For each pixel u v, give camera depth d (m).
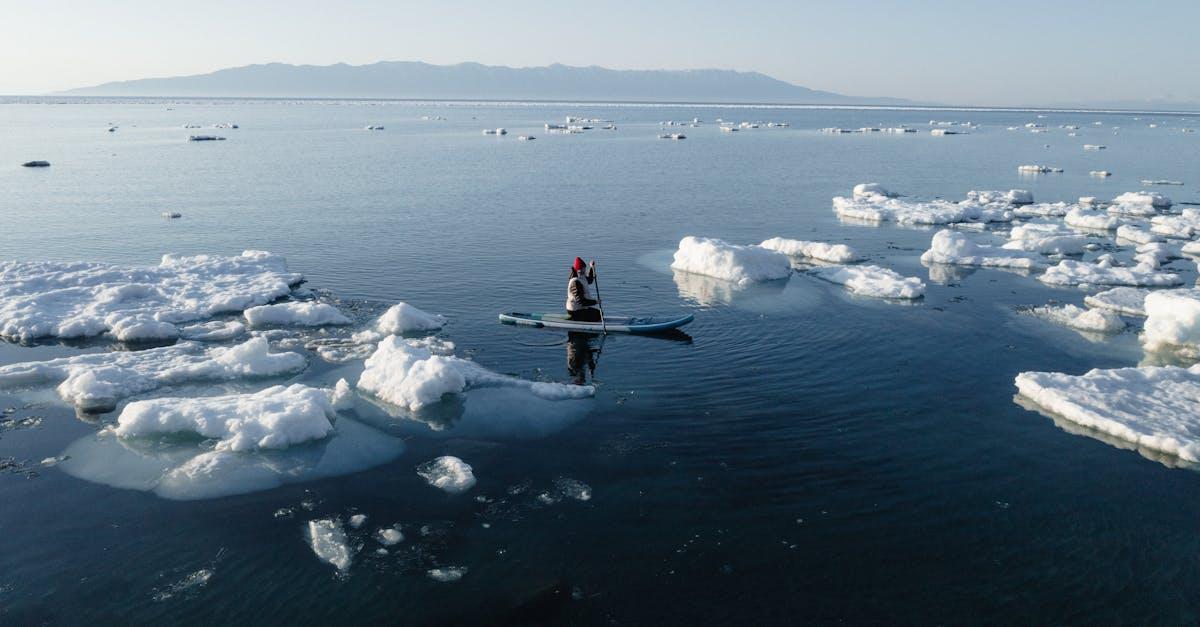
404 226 32.00
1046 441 12.70
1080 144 91.50
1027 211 37.50
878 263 26.42
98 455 11.79
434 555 9.48
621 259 26.38
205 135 89.56
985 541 9.86
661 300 21.22
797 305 20.75
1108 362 16.50
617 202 39.78
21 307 18.61
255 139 88.75
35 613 8.35
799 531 10.05
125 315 18.16
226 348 16.42
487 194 42.19
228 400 13.12
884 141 95.88
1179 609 8.57
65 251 26.62
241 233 30.22
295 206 37.22
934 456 12.15
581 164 60.75
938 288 22.88
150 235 29.70
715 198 41.78
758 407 13.98
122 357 15.64
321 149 74.12
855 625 8.28
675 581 9.02
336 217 34.09
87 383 13.79
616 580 9.03
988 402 14.30
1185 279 23.98
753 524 10.20
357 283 22.59
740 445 12.47
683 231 31.83
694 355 16.73
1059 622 8.35
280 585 8.88
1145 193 40.72
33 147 72.62
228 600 8.62
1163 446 12.27
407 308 18.28
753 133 114.19
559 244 28.70
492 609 8.52
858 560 9.44
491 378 14.91
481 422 13.19
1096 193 45.56
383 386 14.16
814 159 67.50
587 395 14.40
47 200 38.41
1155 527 10.22
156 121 134.75
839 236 31.36
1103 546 9.77
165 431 12.42
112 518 10.15
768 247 28.00
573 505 10.64
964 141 97.25
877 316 19.77
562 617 8.38
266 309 18.45
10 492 10.71
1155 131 129.62
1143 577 9.15
